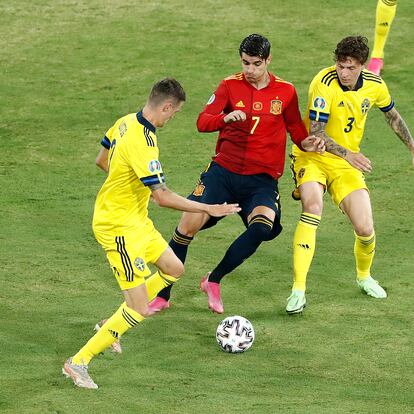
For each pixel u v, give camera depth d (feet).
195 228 92.07
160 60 164.14
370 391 76.64
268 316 92.32
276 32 172.76
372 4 183.93
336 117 93.35
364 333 88.12
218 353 83.97
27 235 111.45
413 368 81.05
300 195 95.09
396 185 127.13
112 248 78.38
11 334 85.97
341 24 175.52
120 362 81.66
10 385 76.33
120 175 76.74
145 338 86.74
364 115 94.22
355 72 90.38
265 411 72.28
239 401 74.13
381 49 153.48
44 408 72.49
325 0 186.09
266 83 90.84
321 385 77.66
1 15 180.65
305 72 158.92
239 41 169.99
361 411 72.54
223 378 78.69
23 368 79.41
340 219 118.11
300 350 84.58
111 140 79.20
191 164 133.90
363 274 97.09
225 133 92.63
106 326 77.20
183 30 174.29
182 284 99.81
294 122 92.22
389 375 79.77
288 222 117.08
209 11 181.68
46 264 103.19
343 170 94.99
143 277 78.48
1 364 80.07
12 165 132.87
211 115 89.61
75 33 174.09
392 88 155.22
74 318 90.12
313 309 93.81
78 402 73.61
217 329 84.58
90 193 125.08
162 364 81.35
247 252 89.92
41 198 123.03
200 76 158.92
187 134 143.13
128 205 78.07
